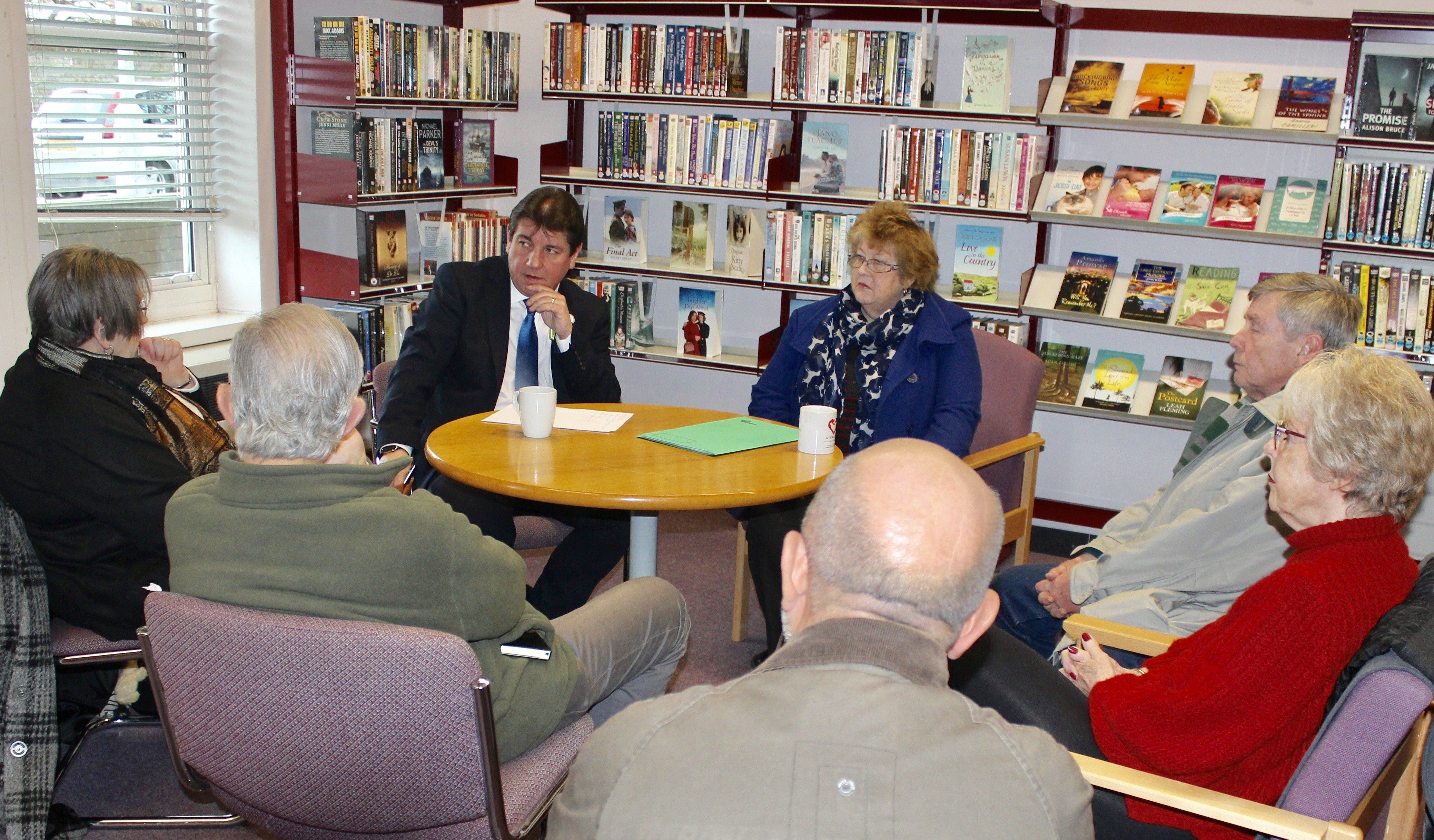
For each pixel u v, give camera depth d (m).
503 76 4.26
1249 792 1.42
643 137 4.10
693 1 3.96
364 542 1.27
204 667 1.25
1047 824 0.79
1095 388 3.78
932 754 0.78
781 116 4.25
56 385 1.95
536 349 2.85
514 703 1.45
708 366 4.15
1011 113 3.62
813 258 3.95
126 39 3.41
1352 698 1.28
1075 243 3.97
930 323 2.76
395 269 3.89
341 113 3.66
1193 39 3.69
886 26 3.99
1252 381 2.21
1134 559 2.01
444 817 1.32
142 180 3.57
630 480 1.93
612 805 0.80
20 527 1.91
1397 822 1.67
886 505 0.86
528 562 3.54
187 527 1.31
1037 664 1.63
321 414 1.33
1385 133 3.26
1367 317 3.40
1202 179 3.58
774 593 2.60
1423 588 1.35
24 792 1.82
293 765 1.28
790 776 0.78
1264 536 1.86
